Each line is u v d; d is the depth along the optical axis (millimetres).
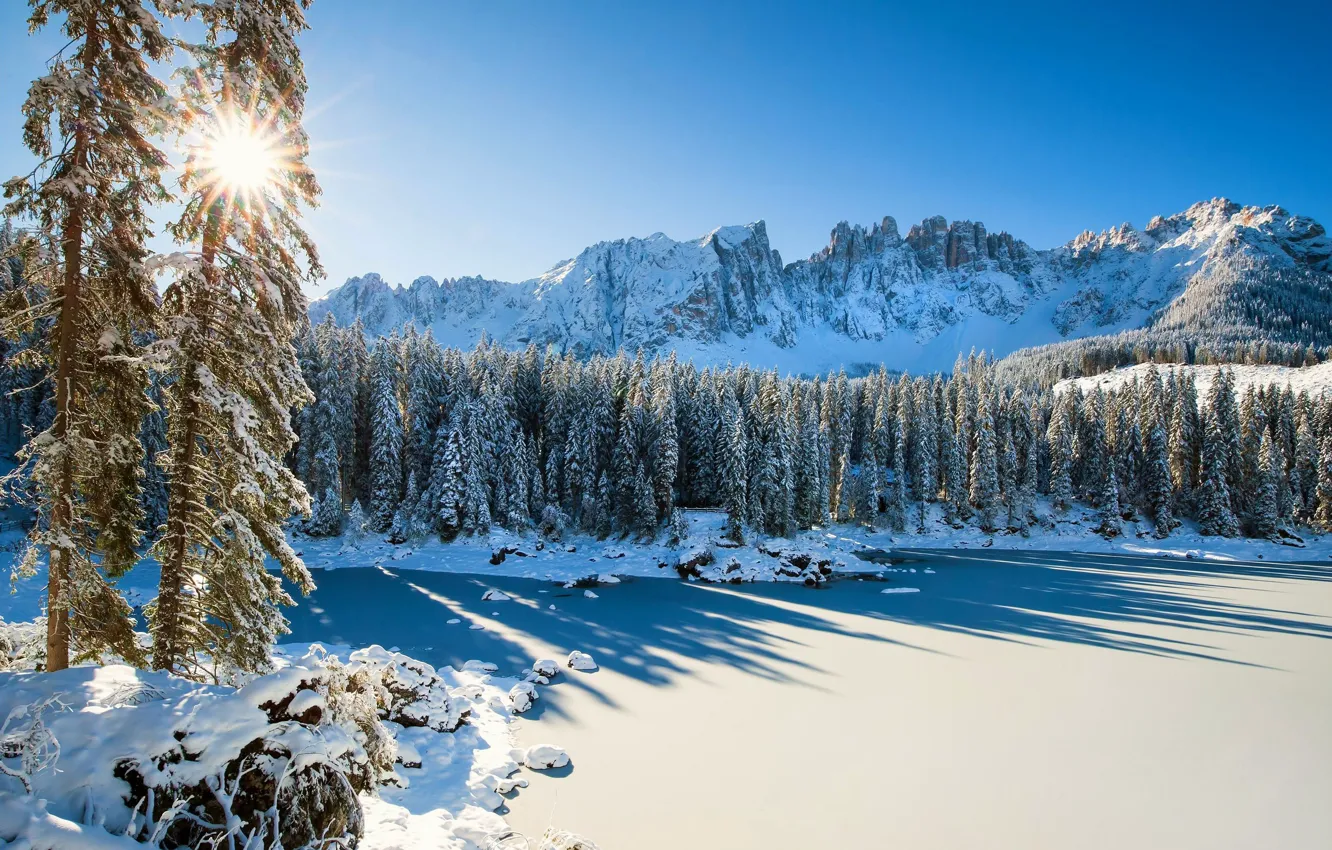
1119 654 30953
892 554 70438
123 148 11945
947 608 41844
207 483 14391
